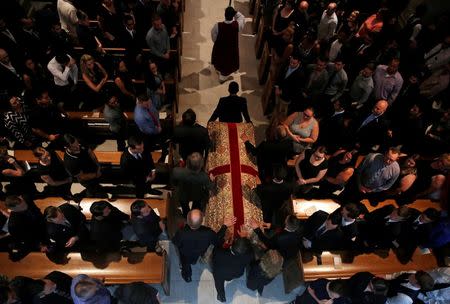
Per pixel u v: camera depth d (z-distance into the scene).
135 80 6.46
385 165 5.16
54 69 6.07
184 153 5.61
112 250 4.91
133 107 6.57
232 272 4.64
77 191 6.34
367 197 5.84
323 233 4.76
